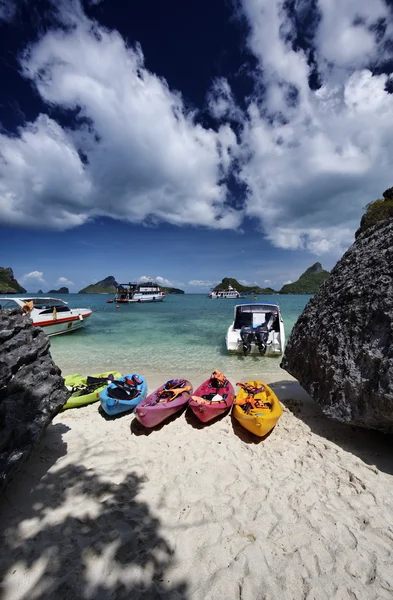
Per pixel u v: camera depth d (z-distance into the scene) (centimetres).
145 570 253
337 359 468
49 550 270
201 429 519
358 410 421
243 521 309
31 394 348
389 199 1102
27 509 318
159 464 413
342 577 249
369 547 277
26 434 323
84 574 248
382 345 410
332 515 316
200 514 319
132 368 954
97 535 287
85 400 623
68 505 326
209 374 891
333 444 457
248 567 257
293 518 312
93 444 465
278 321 1257
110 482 368
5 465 292
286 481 374
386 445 448
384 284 448
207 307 3838
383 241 513
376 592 236
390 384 376
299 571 254
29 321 404
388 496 343
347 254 595
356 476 379
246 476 385
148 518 312
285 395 684
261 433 466
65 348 1250
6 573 248
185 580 245
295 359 580
